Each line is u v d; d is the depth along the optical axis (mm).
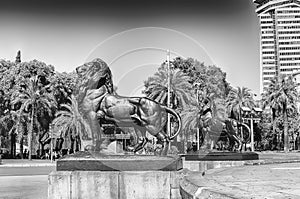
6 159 48250
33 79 48781
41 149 51000
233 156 15250
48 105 47969
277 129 66625
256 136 66750
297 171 10094
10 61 56344
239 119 21578
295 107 59062
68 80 50625
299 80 75938
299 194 5055
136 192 8594
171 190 8547
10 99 49750
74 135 43656
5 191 11375
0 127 49375
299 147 74125
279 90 58000
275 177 8070
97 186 8672
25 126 48344
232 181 6961
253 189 5637
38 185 13328
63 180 8727
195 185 6055
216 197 5047
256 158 16094
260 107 68625
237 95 53562
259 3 186875
